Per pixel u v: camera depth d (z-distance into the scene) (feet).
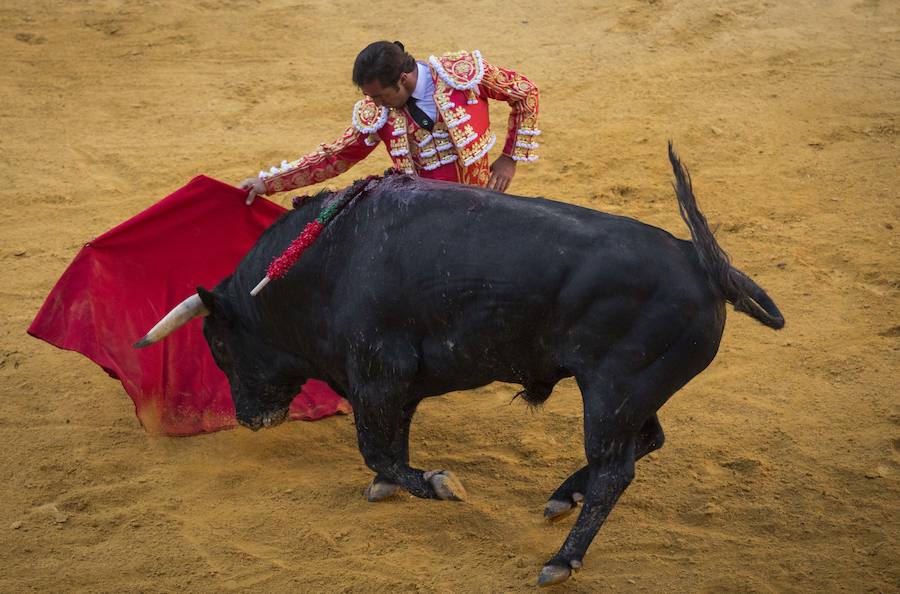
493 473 43.34
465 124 39.93
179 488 43.04
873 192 67.62
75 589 37.04
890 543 37.70
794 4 105.81
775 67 91.20
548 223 33.91
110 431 46.83
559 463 43.78
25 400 49.08
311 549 39.17
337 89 91.04
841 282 57.21
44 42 102.42
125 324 46.78
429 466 43.86
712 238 32.96
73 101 89.56
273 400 43.04
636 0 109.29
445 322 35.24
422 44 101.09
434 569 37.78
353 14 110.01
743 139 77.41
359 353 36.81
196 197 45.62
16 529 40.14
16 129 83.76
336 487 42.91
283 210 46.57
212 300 40.14
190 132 83.15
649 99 86.12
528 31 103.50
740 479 42.04
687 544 38.50
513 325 34.17
